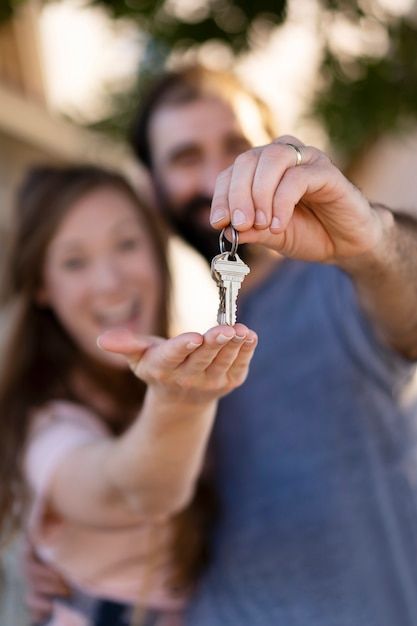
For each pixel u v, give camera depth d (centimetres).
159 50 374
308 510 223
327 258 160
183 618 237
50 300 263
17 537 237
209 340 133
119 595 231
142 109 298
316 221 155
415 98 366
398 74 365
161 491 174
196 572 235
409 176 466
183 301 365
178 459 167
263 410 231
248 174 138
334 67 361
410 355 199
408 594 221
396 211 177
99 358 256
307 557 222
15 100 492
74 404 246
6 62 493
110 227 260
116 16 345
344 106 368
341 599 218
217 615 226
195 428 162
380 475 222
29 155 532
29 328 262
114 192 266
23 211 266
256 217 137
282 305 232
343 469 222
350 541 220
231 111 283
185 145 282
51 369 258
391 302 177
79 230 259
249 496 231
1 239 301
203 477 236
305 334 227
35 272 263
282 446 228
